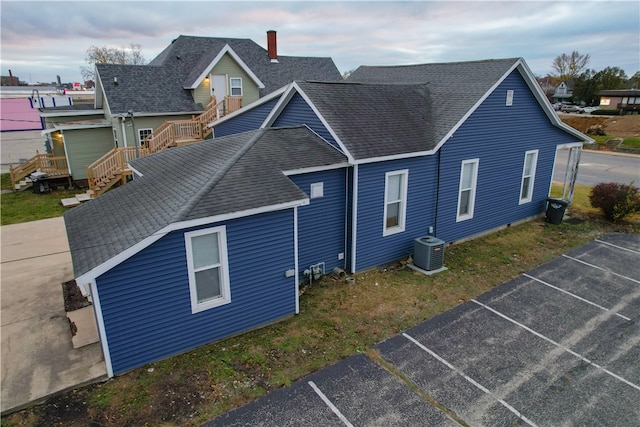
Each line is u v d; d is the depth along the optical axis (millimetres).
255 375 7074
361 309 9258
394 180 11180
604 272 11297
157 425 5992
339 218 10680
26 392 6508
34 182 19062
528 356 7707
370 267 11352
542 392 6789
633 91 58375
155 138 18656
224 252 7605
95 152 20859
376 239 11211
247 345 7906
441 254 11398
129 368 7117
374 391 6758
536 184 15617
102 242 7094
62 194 19125
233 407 6371
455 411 6371
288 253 8484
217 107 21000
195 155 10867
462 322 8820
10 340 7855
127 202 8930
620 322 8852
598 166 27188
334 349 7828
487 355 7723
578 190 20609
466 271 11344
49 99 28828
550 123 15047
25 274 10711
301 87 11398
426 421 6164
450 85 13781
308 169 9516
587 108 65000
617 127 40812
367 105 11859
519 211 15328
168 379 6941
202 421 6094
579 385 6953
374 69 18984
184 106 21344
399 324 8727
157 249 6863
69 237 7953
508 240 13758
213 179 8078
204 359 7473
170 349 7484
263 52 27922
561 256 12422
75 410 6254
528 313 9203
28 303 9258
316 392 6711
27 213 16125
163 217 7105
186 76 22953
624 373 7258
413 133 11523
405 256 12055
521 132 14156
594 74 71625
